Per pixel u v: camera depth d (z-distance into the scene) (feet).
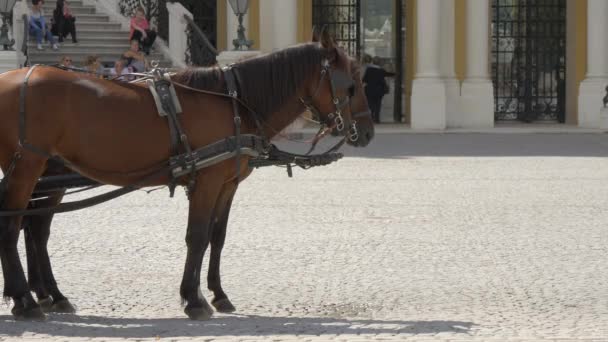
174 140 34.37
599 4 122.42
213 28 135.03
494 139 108.06
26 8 113.91
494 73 129.80
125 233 51.52
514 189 68.03
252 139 35.22
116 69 91.20
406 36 130.62
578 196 64.59
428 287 40.45
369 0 131.54
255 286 40.60
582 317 35.50
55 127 33.65
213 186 34.83
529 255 46.50
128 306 37.32
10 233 34.12
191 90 35.06
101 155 33.99
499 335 32.42
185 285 34.78
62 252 46.85
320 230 52.65
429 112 120.37
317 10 132.36
